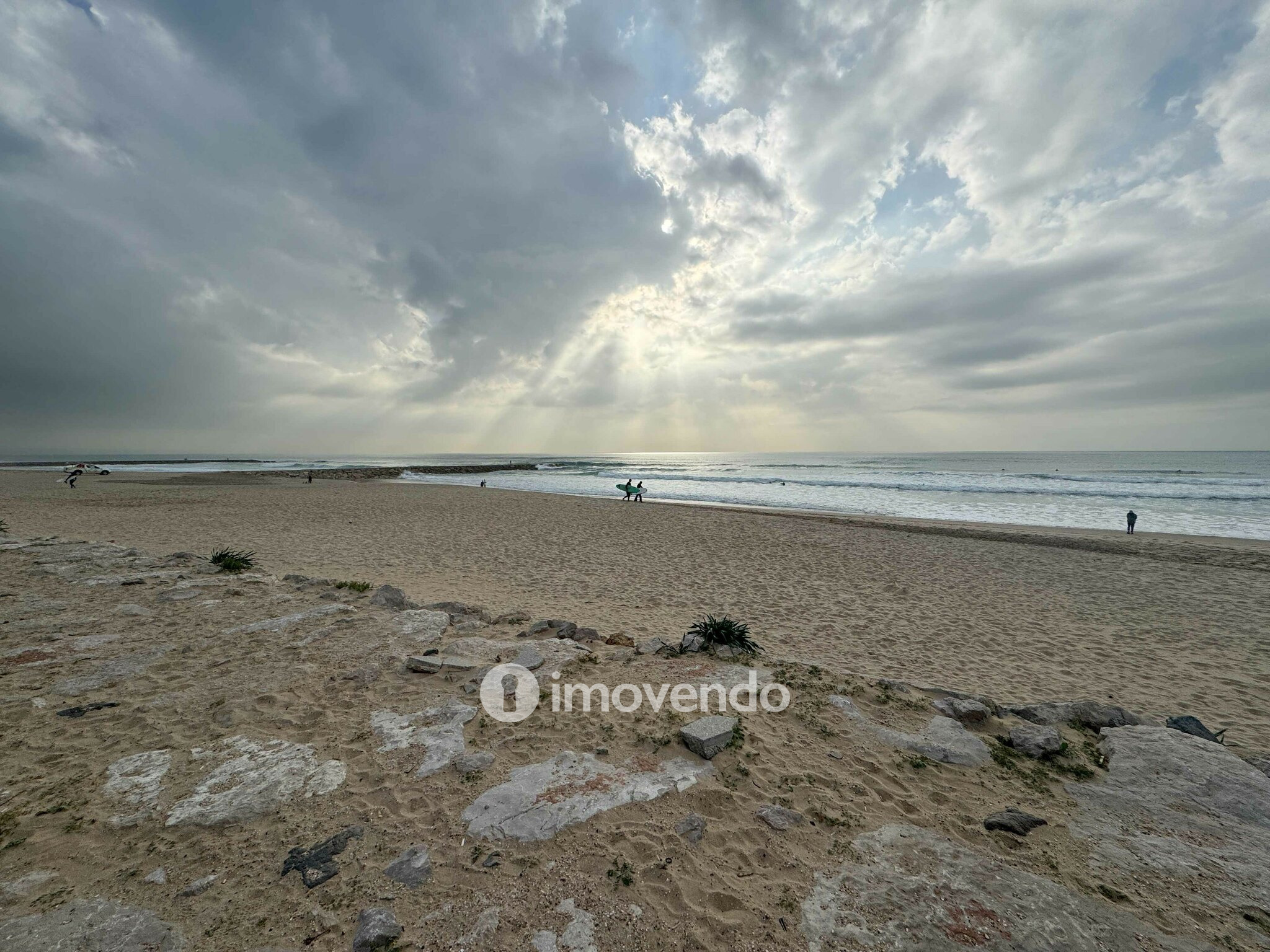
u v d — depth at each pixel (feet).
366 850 8.94
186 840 9.07
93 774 10.78
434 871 8.52
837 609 29.71
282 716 13.21
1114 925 7.65
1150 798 10.70
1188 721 14.20
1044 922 7.67
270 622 19.80
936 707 14.49
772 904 8.05
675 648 18.34
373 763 11.35
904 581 36.55
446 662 16.26
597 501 89.10
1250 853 9.12
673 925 7.64
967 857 9.00
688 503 90.33
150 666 15.87
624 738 12.47
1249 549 48.47
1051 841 9.48
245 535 48.52
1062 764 12.03
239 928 7.47
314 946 7.25
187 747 11.82
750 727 13.08
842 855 9.07
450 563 38.75
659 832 9.47
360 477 169.58
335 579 32.19
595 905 7.94
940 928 7.55
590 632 19.93
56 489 95.86
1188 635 26.66
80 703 13.61
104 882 8.16
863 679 16.24
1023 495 104.12
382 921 7.50
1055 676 21.40
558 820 9.66
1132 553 46.37
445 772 11.04
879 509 84.69
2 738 11.94
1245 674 21.86
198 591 23.49
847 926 7.63
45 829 9.18
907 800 10.66
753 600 30.96
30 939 7.09
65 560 28.17
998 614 29.58
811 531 56.70
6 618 19.27
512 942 7.29
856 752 12.25
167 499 80.94
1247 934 7.54
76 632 18.26
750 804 10.32
